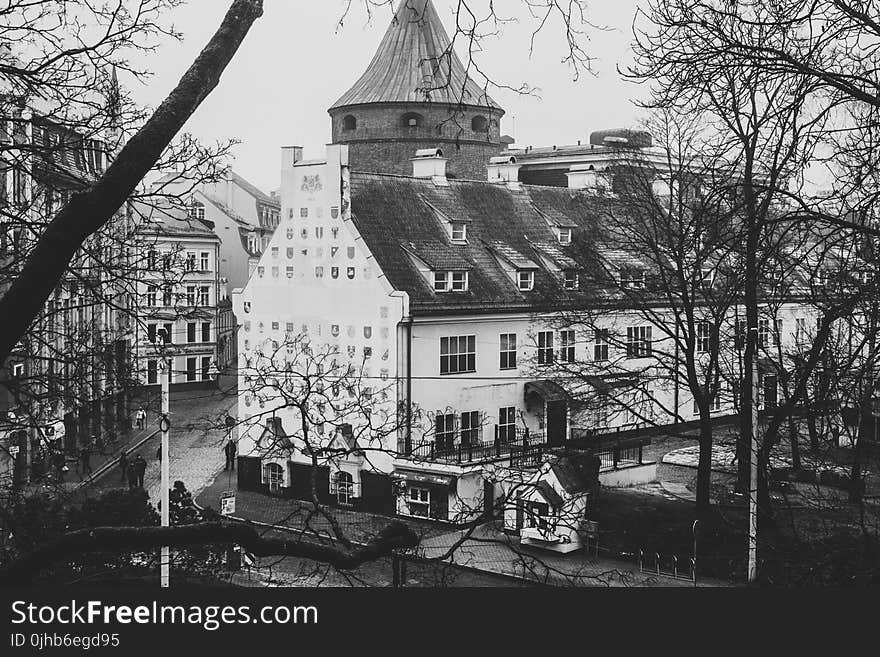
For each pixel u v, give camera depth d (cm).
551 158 7706
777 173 1319
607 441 4481
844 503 1752
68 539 775
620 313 4431
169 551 1978
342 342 4828
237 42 761
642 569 3170
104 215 724
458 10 868
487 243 5212
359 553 880
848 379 1612
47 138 1656
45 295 725
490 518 1173
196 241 7931
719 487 3762
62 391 2030
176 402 7069
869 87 1170
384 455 4462
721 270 2264
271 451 1325
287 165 5025
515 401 4950
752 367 2423
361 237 4775
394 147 6981
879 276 1312
